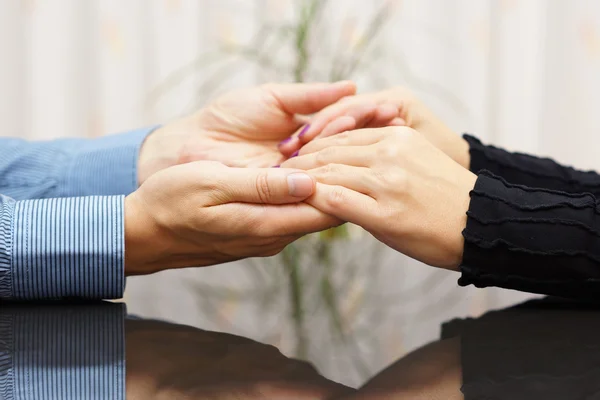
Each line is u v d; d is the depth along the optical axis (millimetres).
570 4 1905
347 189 732
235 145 979
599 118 1923
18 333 657
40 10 1881
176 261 770
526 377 558
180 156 966
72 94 1925
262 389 547
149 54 1898
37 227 735
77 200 745
